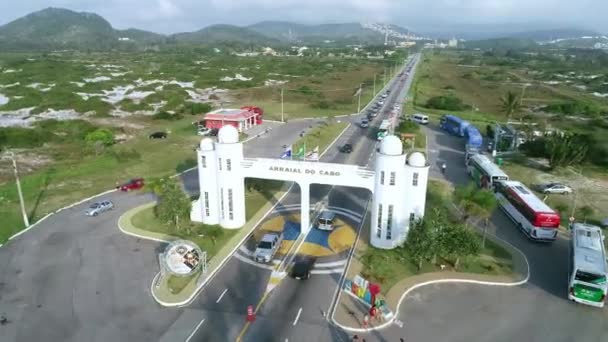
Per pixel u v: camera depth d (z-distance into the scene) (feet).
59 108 394.73
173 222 160.97
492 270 131.23
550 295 120.37
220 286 121.29
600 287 112.37
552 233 149.79
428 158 262.06
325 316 108.47
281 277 126.11
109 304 112.57
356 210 177.17
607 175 229.25
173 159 248.93
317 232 155.94
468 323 107.04
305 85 595.47
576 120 372.38
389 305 112.37
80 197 188.85
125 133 312.91
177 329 102.89
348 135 317.42
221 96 500.33
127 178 215.31
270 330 102.89
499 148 273.54
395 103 455.22
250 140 294.87
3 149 263.49
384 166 135.44
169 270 122.21
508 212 173.88
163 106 421.18
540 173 231.91
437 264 133.69
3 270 128.77
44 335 100.58
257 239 150.00
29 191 195.83
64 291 118.32
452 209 178.91
